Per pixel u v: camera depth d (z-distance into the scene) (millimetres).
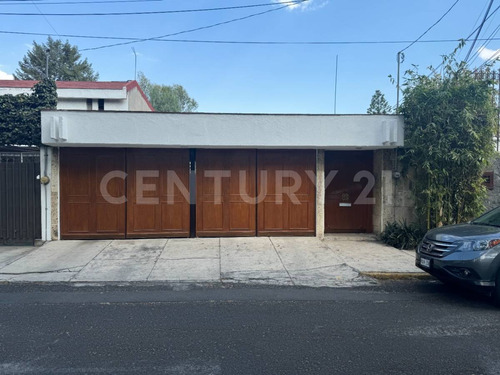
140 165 9414
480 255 5230
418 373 3395
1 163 8891
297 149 9695
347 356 3723
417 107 9047
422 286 6379
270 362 3594
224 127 8844
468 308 5227
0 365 3516
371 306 5301
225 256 8078
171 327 4469
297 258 7988
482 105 8820
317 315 4918
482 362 3607
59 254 8117
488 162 9062
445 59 9109
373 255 8281
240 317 4828
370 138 9109
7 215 8891
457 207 9258
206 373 3383
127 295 5777
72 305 5293
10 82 18609
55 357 3682
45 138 8453
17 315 4883
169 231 9531
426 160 8961
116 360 3621
